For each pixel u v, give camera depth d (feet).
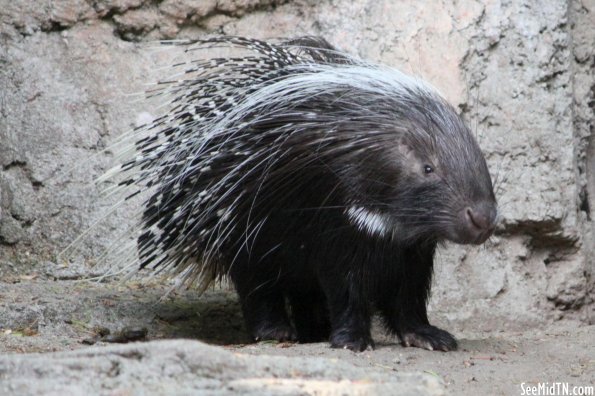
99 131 35.70
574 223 35.70
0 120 35.55
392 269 25.50
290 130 25.36
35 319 29.50
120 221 34.91
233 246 27.76
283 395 17.04
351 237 25.08
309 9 36.86
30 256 34.81
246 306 29.40
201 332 31.45
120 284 33.88
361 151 24.44
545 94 36.11
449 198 23.62
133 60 36.32
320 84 25.63
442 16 36.19
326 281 25.77
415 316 26.32
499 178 35.45
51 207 35.14
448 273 34.78
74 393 16.92
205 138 26.63
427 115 24.34
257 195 26.12
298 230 26.04
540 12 36.52
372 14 36.42
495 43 36.19
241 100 26.76
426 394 17.88
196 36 36.73
